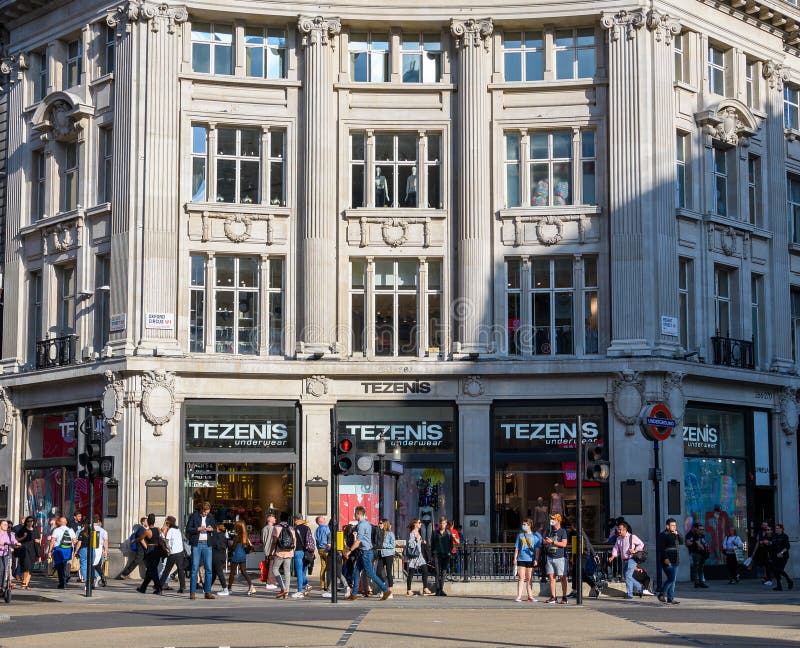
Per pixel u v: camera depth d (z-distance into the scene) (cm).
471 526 3525
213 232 3575
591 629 1927
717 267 3869
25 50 3962
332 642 1691
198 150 3625
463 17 3666
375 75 3719
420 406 3609
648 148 3588
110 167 3672
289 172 3647
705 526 3694
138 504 3403
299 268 3625
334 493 2545
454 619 2109
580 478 2603
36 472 3819
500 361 3572
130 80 3553
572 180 3662
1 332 4038
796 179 4306
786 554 3262
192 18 3634
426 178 3684
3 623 2005
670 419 3044
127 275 3494
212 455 3509
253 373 3519
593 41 3694
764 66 4094
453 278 3647
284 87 3656
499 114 3669
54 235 3794
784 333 4069
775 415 4006
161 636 1770
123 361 3431
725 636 1825
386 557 2725
